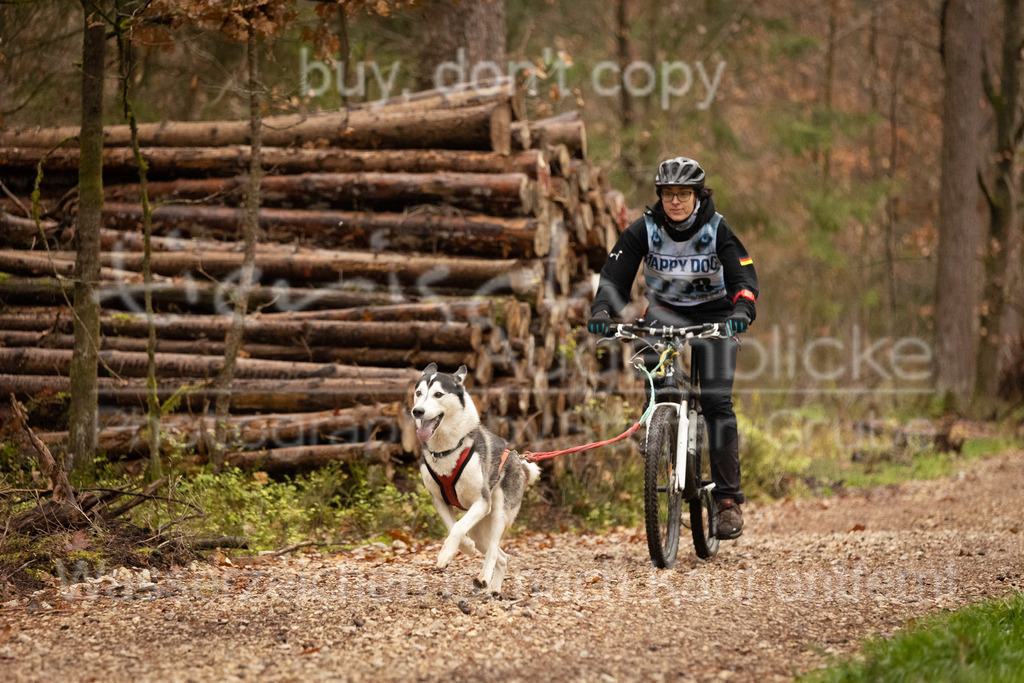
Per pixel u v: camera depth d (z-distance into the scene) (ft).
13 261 28.94
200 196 31.12
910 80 93.71
